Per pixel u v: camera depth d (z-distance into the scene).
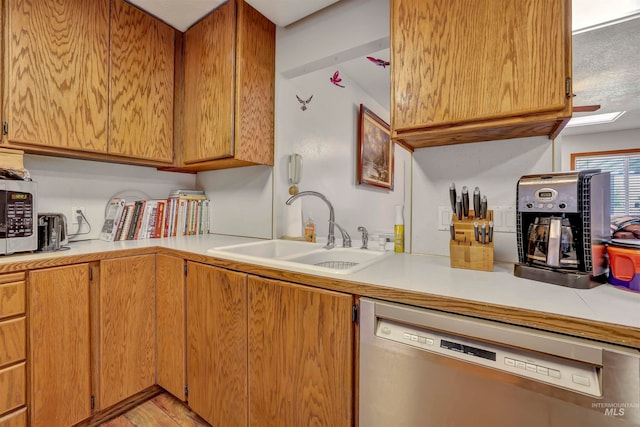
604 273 0.88
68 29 1.44
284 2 1.54
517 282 0.89
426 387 0.77
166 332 1.50
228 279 1.22
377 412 0.85
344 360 0.91
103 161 1.81
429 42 1.02
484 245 1.04
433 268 1.08
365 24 1.52
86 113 1.51
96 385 1.36
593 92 1.03
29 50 1.32
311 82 2.14
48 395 1.21
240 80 1.63
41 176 1.61
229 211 2.11
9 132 1.26
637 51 0.97
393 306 0.82
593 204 0.85
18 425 1.13
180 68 1.95
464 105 0.96
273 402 1.08
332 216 1.67
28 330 1.16
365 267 1.10
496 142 1.21
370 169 2.86
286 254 1.75
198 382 1.35
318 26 1.67
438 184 1.34
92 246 1.53
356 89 2.67
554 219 0.90
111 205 1.86
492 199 1.23
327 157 2.31
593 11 1.02
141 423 1.41
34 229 1.28
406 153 1.42
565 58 0.82
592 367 0.60
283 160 1.89
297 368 1.01
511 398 0.66
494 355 0.69
